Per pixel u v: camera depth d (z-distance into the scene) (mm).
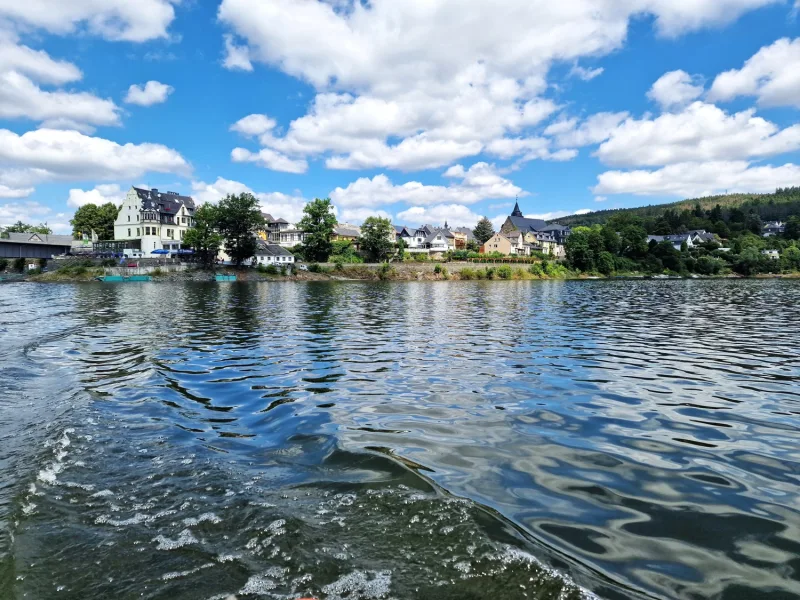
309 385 10602
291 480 5621
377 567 3949
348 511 4871
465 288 62312
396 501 5090
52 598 3564
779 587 3746
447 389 10250
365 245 110250
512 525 4656
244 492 5293
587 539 4430
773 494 5402
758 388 10344
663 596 3627
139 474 5770
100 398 9352
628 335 18641
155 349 15180
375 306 32875
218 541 4328
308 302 36188
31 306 31500
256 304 33969
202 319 24094
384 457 6340
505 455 6520
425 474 5820
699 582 3812
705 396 9688
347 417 8242
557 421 8070
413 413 8500
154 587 3693
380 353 14617
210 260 89438
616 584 3771
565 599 3561
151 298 39656
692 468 6129
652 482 5707
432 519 4723
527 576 3838
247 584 3730
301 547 4219
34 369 12016
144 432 7355
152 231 96750
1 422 7715
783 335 18656
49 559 4047
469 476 5805
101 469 5906
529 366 12695
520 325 21984
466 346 15945
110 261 83000
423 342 16812
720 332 19531
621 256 133500
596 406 8984
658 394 9852
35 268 83438
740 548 4309
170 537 4391
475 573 3873
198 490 5344
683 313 27938
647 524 4719
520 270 104062
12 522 4617
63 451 6457
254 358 13758
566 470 6035
